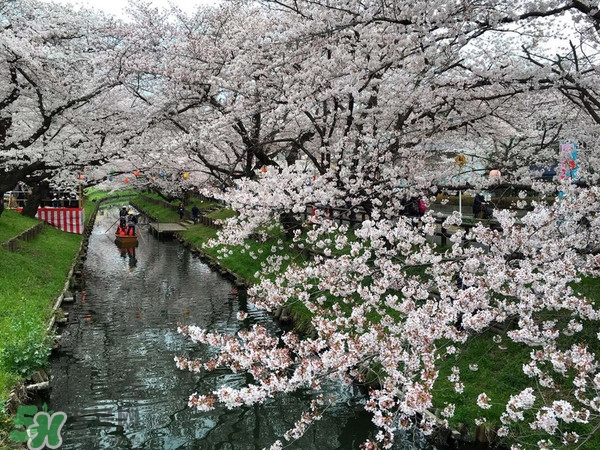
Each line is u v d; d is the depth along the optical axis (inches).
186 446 310.2
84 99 596.1
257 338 241.3
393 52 363.3
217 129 492.7
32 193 1111.6
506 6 303.0
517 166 453.4
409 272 392.5
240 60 431.2
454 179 466.3
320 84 400.8
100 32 625.6
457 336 213.2
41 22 585.3
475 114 431.8
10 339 373.1
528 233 253.0
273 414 346.3
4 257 622.8
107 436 319.9
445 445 282.7
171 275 843.4
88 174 1015.0
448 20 296.5
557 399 270.8
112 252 1121.4
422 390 182.2
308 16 360.8
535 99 426.9
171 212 1807.3
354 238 532.4
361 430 318.7
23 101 625.3
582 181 336.2
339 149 421.1
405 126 443.2
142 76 641.6
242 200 384.2
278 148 670.5
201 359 451.5
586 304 207.3
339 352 210.1
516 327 322.0
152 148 719.7
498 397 292.5
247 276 717.9
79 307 626.8
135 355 462.3
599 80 317.1
